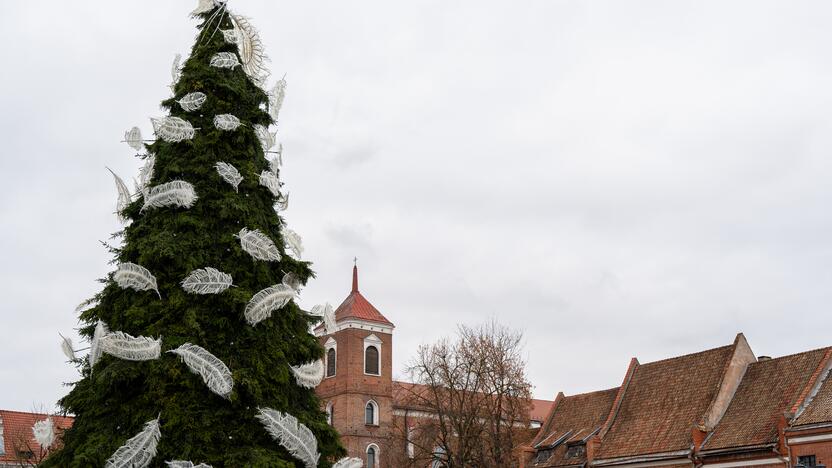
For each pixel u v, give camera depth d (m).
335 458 19.69
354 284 95.69
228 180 19.28
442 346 61.88
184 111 20.62
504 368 57.91
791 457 40.28
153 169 20.14
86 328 19.42
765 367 47.28
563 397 63.81
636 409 53.06
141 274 17.75
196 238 19.06
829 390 41.72
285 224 21.47
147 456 16.05
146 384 17.61
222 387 16.58
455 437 58.66
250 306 17.81
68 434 18.12
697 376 50.53
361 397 88.19
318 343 20.55
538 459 58.66
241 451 17.23
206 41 21.66
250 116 21.28
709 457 44.41
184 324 18.14
